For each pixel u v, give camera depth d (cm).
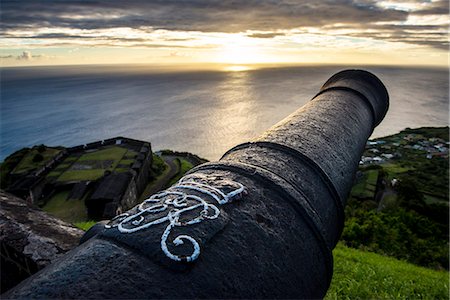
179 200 180
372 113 444
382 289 531
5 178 2989
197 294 135
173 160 4025
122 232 154
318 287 202
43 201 2547
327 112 363
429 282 606
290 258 183
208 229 162
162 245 146
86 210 2350
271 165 238
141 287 129
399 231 1205
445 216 2002
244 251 164
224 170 221
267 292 160
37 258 310
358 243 1096
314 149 274
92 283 128
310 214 209
